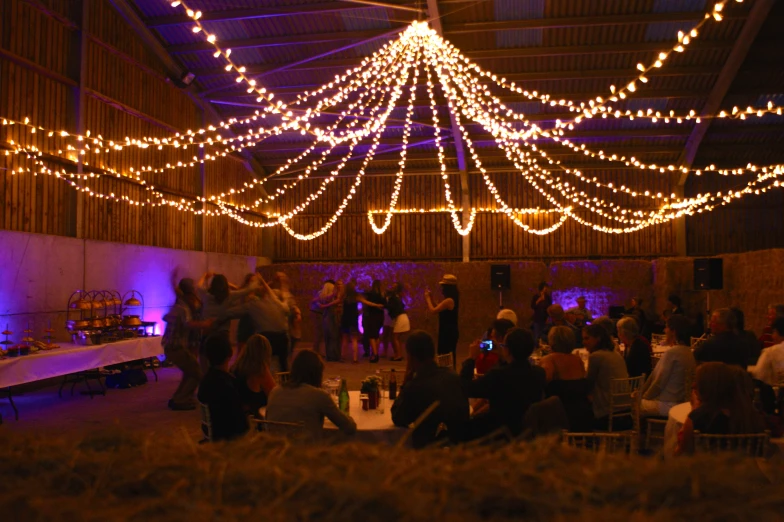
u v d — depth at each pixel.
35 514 0.77
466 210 18.16
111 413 7.42
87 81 10.85
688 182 17.62
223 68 14.19
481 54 13.76
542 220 18.09
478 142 17.14
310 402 3.68
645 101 15.16
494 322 5.48
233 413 4.11
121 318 10.23
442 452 0.92
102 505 0.78
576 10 12.69
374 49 13.90
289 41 13.41
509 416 3.79
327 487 0.77
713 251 17.45
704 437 3.03
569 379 4.61
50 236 9.76
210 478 0.84
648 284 15.98
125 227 12.14
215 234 15.65
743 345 5.24
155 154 13.12
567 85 14.84
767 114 15.23
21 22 9.50
